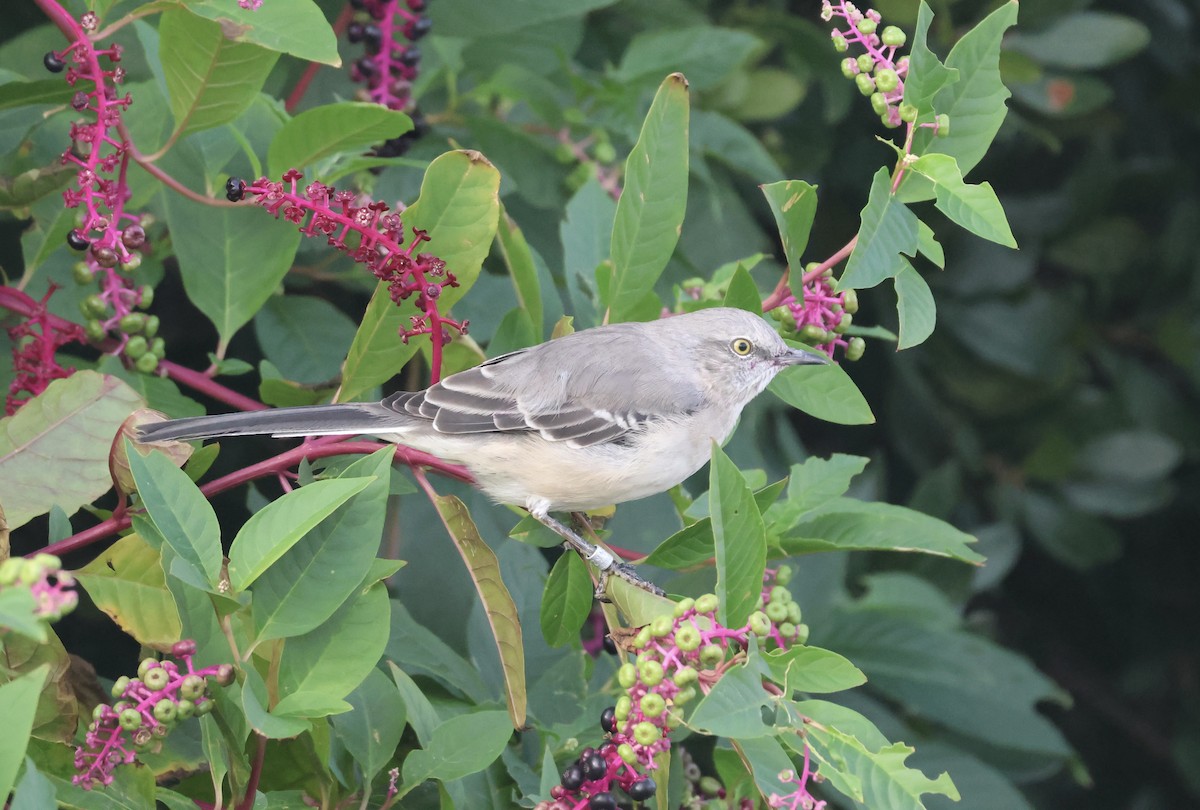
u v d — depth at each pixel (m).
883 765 6.41
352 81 10.96
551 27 11.50
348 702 7.38
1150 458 14.65
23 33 10.70
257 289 9.44
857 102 14.39
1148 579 17.34
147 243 10.05
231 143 9.59
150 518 7.30
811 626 11.73
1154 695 17.23
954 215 7.68
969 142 8.17
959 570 13.93
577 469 9.06
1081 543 14.68
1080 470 14.79
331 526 6.82
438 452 9.02
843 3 8.00
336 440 8.83
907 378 14.27
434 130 11.82
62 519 7.34
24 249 9.35
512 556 9.52
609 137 12.15
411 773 7.18
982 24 8.15
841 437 15.30
